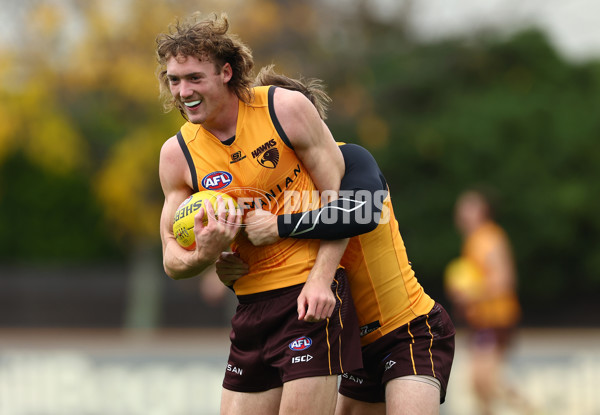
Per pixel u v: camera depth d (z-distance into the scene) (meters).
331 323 13.12
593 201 76.81
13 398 33.34
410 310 14.27
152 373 33.78
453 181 76.81
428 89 78.75
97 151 69.19
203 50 12.30
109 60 63.09
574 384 33.34
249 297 13.53
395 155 77.31
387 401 13.91
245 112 12.85
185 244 13.09
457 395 32.53
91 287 80.69
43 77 64.19
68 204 81.56
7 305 79.12
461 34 79.31
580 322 81.25
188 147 13.12
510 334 30.86
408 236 77.44
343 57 72.69
